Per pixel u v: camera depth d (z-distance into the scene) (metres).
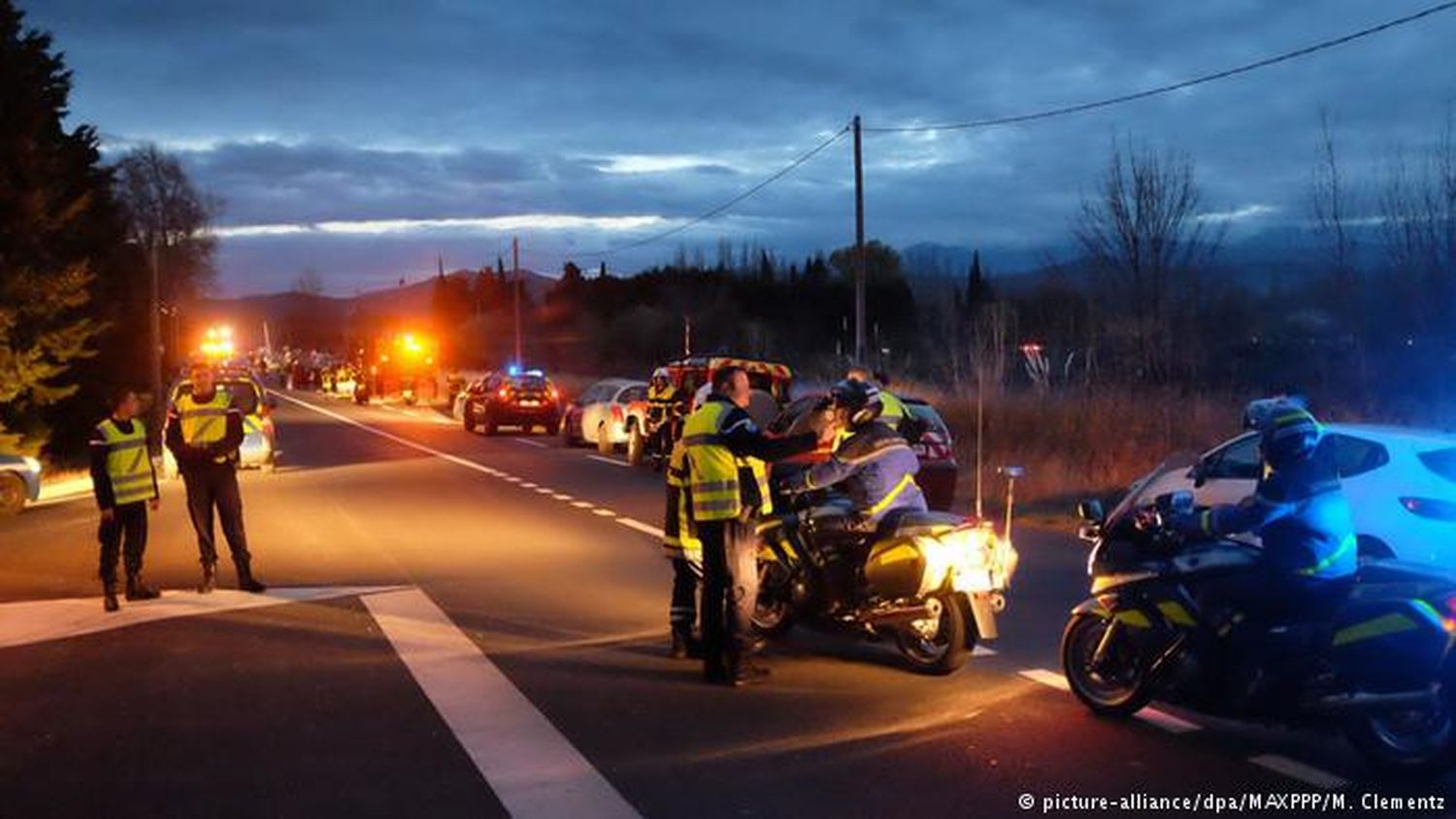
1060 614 10.79
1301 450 6.64
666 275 74.25
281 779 6.45
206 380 11.83
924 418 17.31
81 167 34.22
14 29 27.06
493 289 114.06
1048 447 22.09
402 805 6.06
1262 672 6.67
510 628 10.20
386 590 11.94
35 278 25.77
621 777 6.48
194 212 74.31
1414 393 19.92
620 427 29.73
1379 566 6.89
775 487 9.63
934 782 6.42
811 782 6.41
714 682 8.45
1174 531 7.21
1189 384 24.70
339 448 32.12
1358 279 20.73
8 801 6.14
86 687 8.30
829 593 9.07
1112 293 27.41
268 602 11.33
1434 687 6.18
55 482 26.34
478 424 39.19
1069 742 7.11
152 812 5.98
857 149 30.39
